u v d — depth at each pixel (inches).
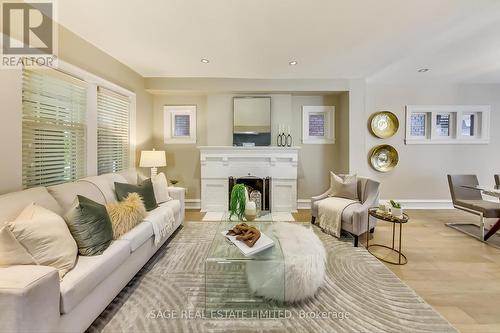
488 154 185.6
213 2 79.5
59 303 50.7
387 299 75.5
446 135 188.4
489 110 183.8
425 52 123.6
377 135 183.9
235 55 126.6
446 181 187.0
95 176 107.0
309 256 75.1
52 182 95.0
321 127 189.6
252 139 181.3
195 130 186.1
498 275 89.8
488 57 131.7
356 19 91.0
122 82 139.0
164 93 180.1
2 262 50.5
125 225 84.0
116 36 104.3
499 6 82.4
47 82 91.2
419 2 80.2
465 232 133.4
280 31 100.1
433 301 74.7
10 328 42.5
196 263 98.3
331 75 162.7
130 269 80.5
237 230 83.1
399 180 187.5
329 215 128.8
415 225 145.9
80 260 64.2
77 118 107.2
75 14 86.6
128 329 63.0
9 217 60.2
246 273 80.9
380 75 163.9
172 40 108.3
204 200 179.3
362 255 105.8
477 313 69.4
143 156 151.3
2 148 73.7
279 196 179.0
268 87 169.2
